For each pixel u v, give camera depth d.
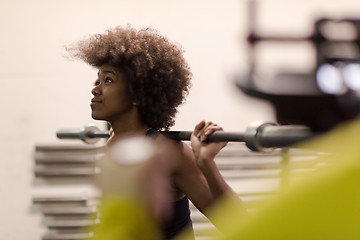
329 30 0.50
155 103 1.79
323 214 0.38
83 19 4.46
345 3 4.55
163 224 1.65
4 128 4.44
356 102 0.48
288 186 0.40
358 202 0.37
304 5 4.54
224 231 0.43
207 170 1.55
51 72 4.46
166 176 1.62
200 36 4.51
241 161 4.27
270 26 4.51
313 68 0.51
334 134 0.45
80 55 1.85
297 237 0.38
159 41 1.82
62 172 4.38
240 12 4.53
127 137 1.76
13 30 4.46
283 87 0.50
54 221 4.35
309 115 0.50
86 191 4.36
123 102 1.76
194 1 4.51
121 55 1.74
